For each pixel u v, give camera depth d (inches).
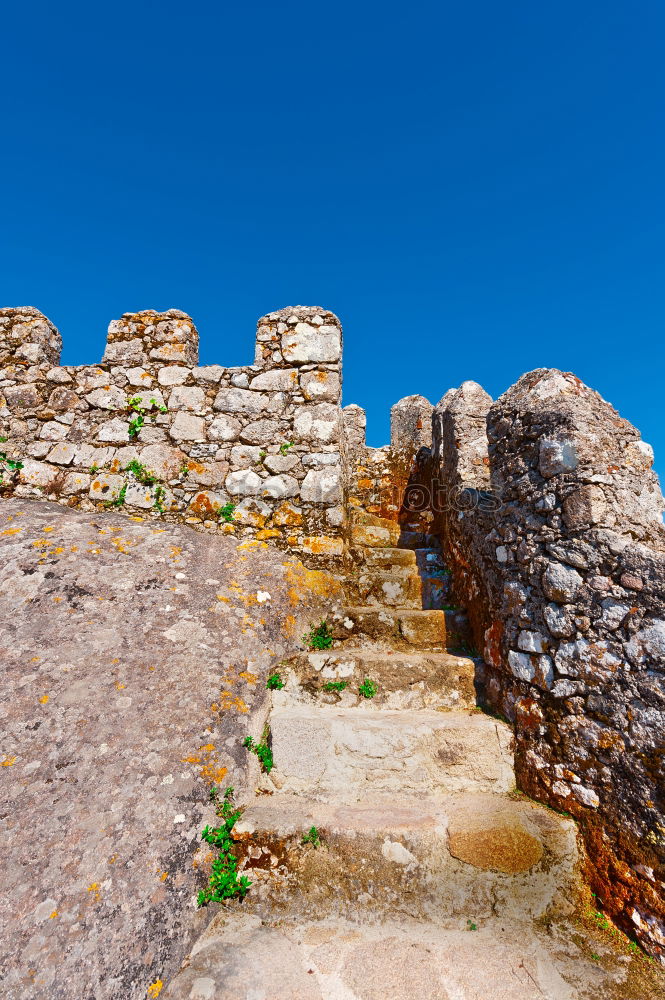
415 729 114.9
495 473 140.6
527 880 92.4
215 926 87.1
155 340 200.7
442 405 253.0
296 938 85.2
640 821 88.0
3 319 205.6
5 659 115.6
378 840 94.8
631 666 93.4
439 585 192.4
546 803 105.5
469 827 96.3
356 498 298.0
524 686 116.0
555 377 121.6
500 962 80.8
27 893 78.6
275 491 186.4
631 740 91.4
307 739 114.5
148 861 86.7
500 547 133.8
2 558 144.8
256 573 161.2
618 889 88.8
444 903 90.3
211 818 97.6
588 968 80.1
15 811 88.4
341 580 175.5
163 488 188.4
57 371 200.4
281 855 95.0
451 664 135.3
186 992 74.0
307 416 191.8
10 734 100.9
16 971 70.6
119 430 194.1
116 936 77.0
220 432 192.2
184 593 146.0
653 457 116.3
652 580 92.3
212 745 109.0
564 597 107.2
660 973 79.5
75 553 151.3
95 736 103.4
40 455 193.3
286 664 136.1
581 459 107.7
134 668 120.0
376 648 153.2
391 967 79.4
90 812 90.8
